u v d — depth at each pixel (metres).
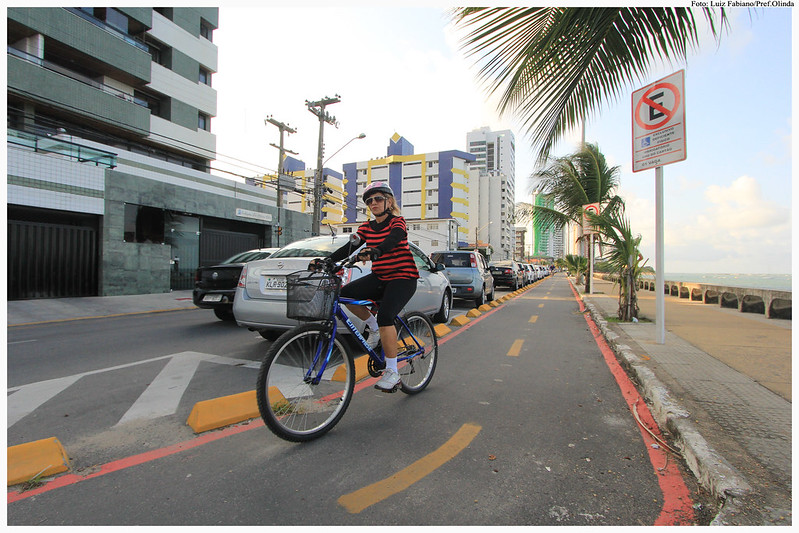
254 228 21.30
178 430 2.98
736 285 10.50
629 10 3.22
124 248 14.04
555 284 29.86
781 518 1.83
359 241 3.32
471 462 2.53
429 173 79.38
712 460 2.30
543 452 2.66
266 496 2.15
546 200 17.86
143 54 18.98
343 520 1.95
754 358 4.68
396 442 2.81
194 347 5.77
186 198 16.58
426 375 4.03
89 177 13.04
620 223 8.03
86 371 4.52
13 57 14.16
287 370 2.88
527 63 3.54
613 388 4.02
